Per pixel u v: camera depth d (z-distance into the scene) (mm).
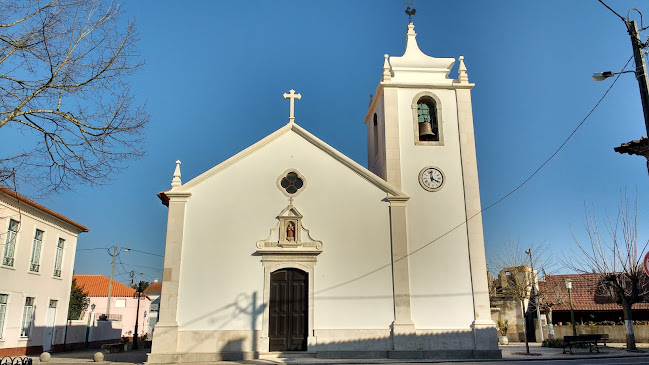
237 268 17875
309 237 18391
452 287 18469
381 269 18281
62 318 29344
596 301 34250
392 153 19797
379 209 18828
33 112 10680
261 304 17625
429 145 20078
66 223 29281
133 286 59625
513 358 18562
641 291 25641
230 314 17453
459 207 19359
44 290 27016
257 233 18250
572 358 19094
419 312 18109
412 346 17641
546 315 33469
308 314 17688
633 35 10375
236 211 18375
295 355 17250
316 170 19031
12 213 23484
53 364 19797
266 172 18859
